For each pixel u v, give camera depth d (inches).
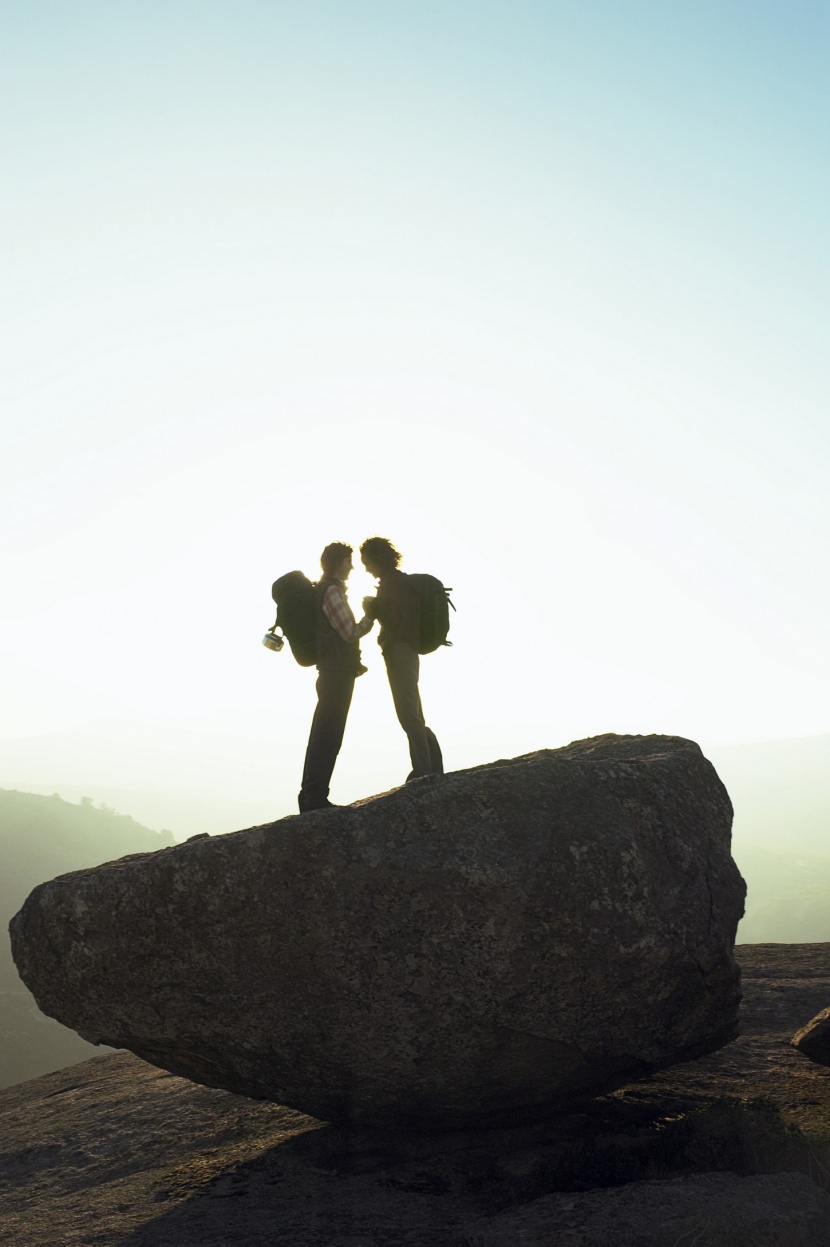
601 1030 218.4
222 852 219.6
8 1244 225.0
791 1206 172.2
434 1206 207.5
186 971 221.5
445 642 294.7
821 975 372.8
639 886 219.1
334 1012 217.0
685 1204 175.0
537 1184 208.1
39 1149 300.2
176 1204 227.6
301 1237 197.0
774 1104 235.6
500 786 225.9
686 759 251.6
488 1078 222.5
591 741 293.9
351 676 283.6
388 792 237.3
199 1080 249.9
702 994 224.8
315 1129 260.1
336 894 214.2
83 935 225.9
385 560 293.9
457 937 212.5
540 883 213.8
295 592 286.0
